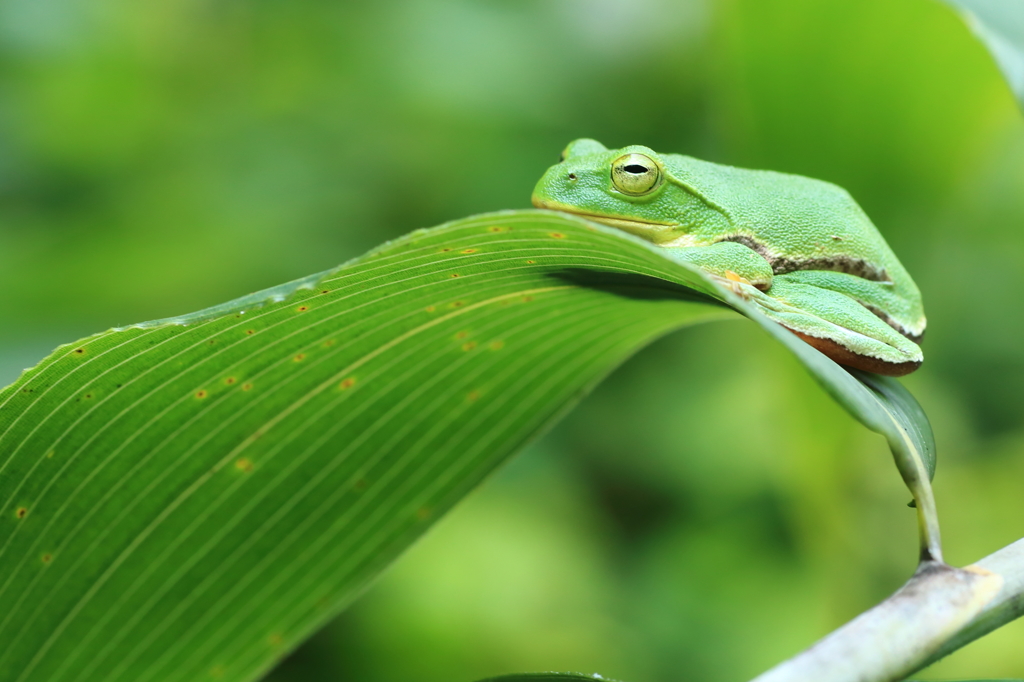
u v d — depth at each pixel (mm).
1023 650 481
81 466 367
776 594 496
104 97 497
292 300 364
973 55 414
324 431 373
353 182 504
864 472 448
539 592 490
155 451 369
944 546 506
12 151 491
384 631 481
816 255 407
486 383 377
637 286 371
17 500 367
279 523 374
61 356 358
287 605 376
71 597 371
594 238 341
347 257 495
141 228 490
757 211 409
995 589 307
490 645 482
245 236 491
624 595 504
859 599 456
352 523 376
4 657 370
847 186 428
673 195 414
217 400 368
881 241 410
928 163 424
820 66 420
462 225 334
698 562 505
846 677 281
